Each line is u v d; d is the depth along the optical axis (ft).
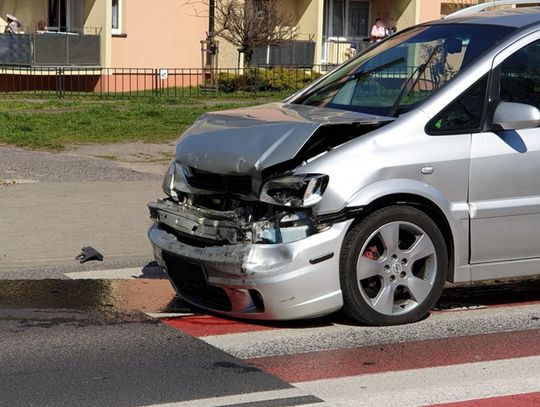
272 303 27.27
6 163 61.67
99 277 36.01
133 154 67.82
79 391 23.40
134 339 27.89
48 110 93.25
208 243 28.60
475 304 32.45
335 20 148.05
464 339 28.17
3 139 72.23
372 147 27.99
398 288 28.86
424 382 24.36
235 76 120.37
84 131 78.33
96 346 27.17
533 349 27.37
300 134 27.58
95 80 119.96
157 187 54.08
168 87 122.21
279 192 27.32
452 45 31.71
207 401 22.76
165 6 125.59
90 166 61.52
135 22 123.34
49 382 24.06
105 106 98.02
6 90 115.03
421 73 31.27
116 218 45.62
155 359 26.02
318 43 138.72
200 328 29.01
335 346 27.20
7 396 23.00
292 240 27.14
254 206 27.94
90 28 120.47
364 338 27.99
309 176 27.17
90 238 41.68
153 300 32.60
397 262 28.58
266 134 28.14
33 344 27.32
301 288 27.12
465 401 23.06
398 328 28.94
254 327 29.04
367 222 27.81
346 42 147.33
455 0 134.00
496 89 29.84
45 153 67.10
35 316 30.45
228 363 25.68
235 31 122.21
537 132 29.89
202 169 28.91
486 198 29.22
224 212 28.22
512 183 29.45
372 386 24.00
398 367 25.53
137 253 39.65
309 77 127.54
